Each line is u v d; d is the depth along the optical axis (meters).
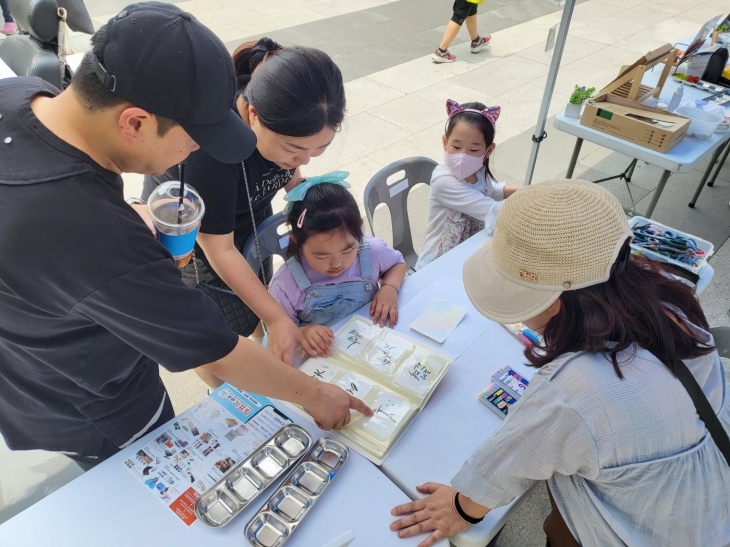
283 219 1.64
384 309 1.44
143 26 0.69
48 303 0.75
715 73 2.89
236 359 0.95
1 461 1.47
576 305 0.75
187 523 0.93
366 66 4.98
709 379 0.84
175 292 0.82
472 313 1.45
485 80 4.70
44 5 2.05
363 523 0.93
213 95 0.73
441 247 2.02
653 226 1.75
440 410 1.16
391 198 2.05
